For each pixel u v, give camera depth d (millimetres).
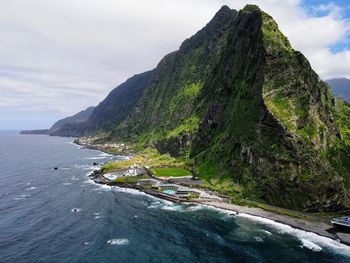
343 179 128125
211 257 81562
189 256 82000
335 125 149125
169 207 125125
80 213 116938
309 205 118625
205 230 99812
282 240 91938
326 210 118250
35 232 97750
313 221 107250
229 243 89875
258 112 151250
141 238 93438
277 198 125062
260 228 101438
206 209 121938
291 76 149625
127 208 123688
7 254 82625
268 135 139250
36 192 149500
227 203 128125
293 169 125188
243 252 84250
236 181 144125
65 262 78438
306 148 128000
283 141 132250
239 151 151875
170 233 97312
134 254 82938
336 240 91750
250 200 131125
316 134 133750
